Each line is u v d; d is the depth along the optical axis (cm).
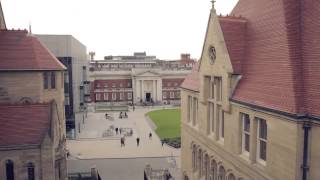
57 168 2828
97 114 9838
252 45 1975
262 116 1606
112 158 4991
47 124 2555
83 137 6556
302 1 1669
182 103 3247
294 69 1473
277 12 1762
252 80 1816
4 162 2419
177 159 4881
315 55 1448
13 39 3250
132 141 6175
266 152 1593
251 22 2088
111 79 12394
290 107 1365
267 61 1727
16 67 3112
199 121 2619
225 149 2086
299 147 1338
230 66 1941
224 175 2173
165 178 3891
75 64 6944
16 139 2444
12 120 2533
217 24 2102
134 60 19975
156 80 12594
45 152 2459
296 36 1580
